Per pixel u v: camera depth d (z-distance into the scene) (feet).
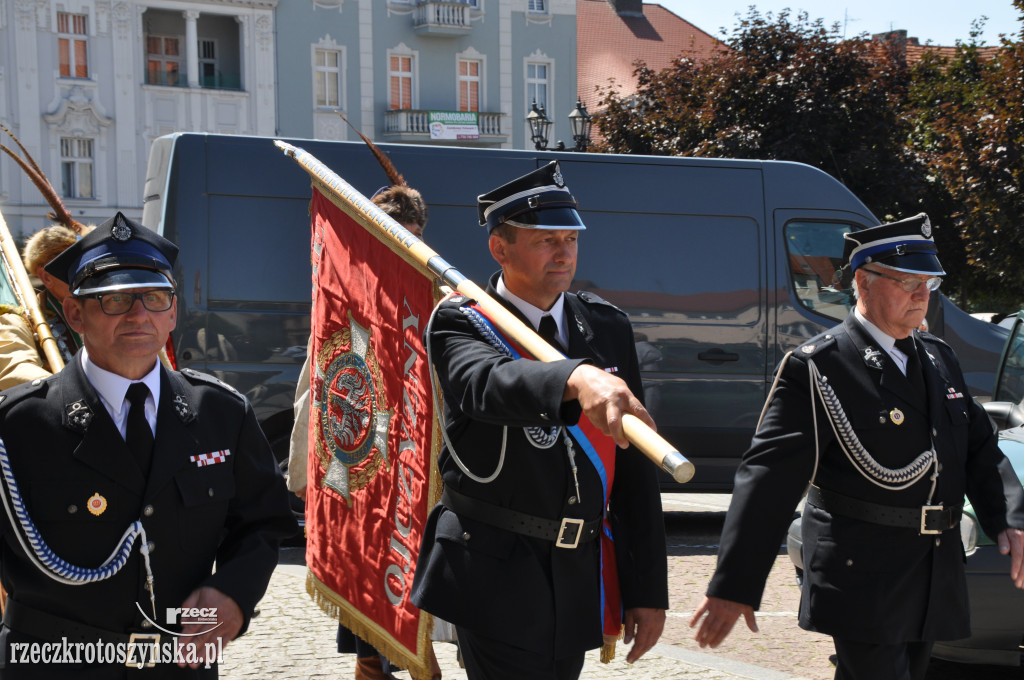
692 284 26.17
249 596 8.21
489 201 9.37
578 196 25.71
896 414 10.58
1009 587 14.70
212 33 102.37
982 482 11.05
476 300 8.23
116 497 7.97
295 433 14.55
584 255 25.66
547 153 25.73
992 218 57.77
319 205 12.63
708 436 26.21
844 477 10.66
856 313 11.03
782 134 64.95
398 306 10.69
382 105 108.37
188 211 23.72
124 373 8.14
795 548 16.55
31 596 8.01
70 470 7.91
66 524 7.89
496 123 112.98
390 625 10.94
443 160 25.13
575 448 9.06
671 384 25.96
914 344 11.08
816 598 10.62
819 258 26.99
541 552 8.92
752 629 10.35
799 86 65.00
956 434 10.90
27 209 94.43
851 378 10.67
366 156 24.75
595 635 9.11
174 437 8.23
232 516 8.77
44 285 11.18
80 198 96.37
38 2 93.50
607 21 132.87
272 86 102.68
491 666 8.87
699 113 66.69
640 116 70.85
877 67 67.62
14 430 7.95
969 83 72.49
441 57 110.63
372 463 11.34
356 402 11.66
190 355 23.56
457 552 9.00
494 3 112.47
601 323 9.69
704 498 32.91
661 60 130.62
